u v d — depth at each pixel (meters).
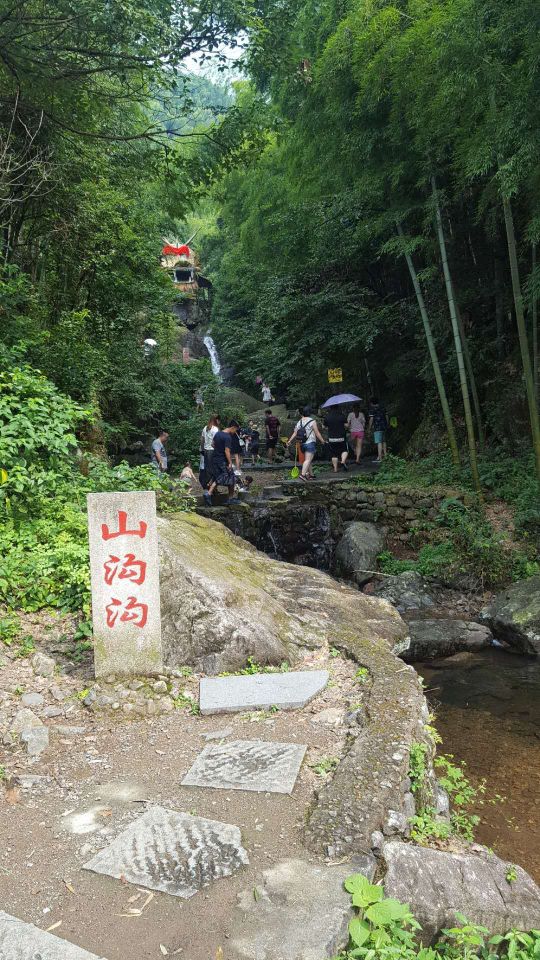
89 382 10.12
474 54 7.77
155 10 7.06
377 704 3.97
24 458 6.49
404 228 13.08
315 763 3.40
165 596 4.74
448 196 11.80
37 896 2.44
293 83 10.11
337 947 2.20
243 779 3.24
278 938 2.20
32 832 2.86
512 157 7.77
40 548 5.73
